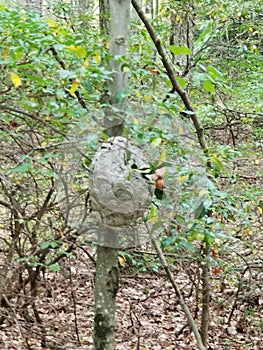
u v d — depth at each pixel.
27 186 4.31
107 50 4.12
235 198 4.13
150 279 6.84
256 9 7.13
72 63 3.47
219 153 3.40
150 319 6.27
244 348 5.85
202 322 4.92
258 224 5.68
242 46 6.89
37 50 3.61
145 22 3.25
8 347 4.73
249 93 6.73
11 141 3.86
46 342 4.73
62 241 4.10
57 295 5.68
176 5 6.32
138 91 3.24
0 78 3.49
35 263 4.26
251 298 6.25
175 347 5.75
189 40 6.48
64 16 5.68
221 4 6.09
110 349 3.22
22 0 6.19
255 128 6.07
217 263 4.82
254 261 5.33
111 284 3.20
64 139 3.56
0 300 4.26
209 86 3.36
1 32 3.60
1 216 4.94
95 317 3.23
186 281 6.81
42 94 3.57
